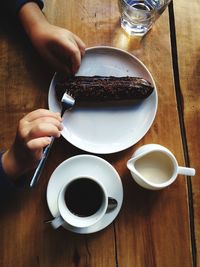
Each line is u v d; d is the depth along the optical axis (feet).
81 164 1.42
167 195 1.46
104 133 1.48
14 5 1.52
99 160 1.42
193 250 1.42
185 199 1.46
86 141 1.47
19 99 1.49
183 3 1.63
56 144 1.47
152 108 1.50
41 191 1.43
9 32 1.55
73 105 1.49
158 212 1.44
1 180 1.37
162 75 1.56
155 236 1.42
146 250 1.41
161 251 1.41
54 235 1.41
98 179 1.42
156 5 1.55
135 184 1.46
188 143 1.51
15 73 1.51
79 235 1.41
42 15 1.54
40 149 1.31
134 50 1.58
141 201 1.45
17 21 1.56
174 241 1.42
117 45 1.58
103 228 1.39
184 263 1.41
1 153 1.42
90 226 1.37
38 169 1.37
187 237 1.43
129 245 1.41
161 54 1.59
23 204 1.42
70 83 1.45
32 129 1.31
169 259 1.41
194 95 1.55
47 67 1.53
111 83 1.46
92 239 1.41
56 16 1.59
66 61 1.50
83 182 1.40
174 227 1.43
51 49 1.49
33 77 1.51
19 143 1.34
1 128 1.47
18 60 1.52
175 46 1.60
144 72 1.53
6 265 1.37
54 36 1.44
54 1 1.60
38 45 1.49
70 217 1.32
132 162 1.35
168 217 1.44
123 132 1.49
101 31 1.59
